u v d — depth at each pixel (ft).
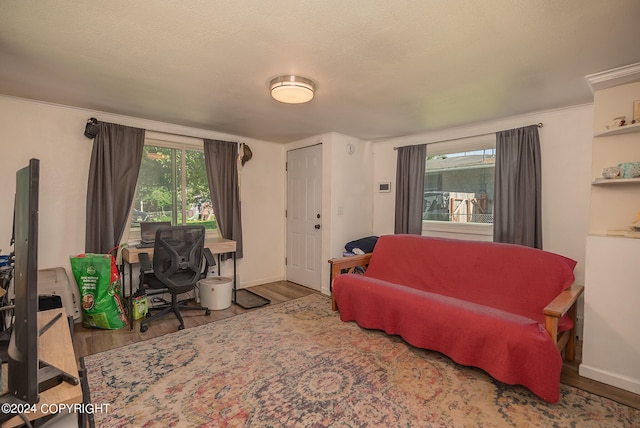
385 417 5.35
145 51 5.87
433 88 7.72
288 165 14.67
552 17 4.78
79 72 6.81
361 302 8.83
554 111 9.38
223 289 10.78
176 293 9.28
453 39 5.42
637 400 5.90
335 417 5.34
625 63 6.30
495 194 10.26
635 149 6.62
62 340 3.54
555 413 5.50
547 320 5.87
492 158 10.82
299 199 14.12
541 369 5.62
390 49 5.77
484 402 5.80
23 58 6.15
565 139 9.23
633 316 6.18
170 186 11.62
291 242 14.62
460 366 7.03
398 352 7.66
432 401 5.80
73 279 9.42
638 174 6.37
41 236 9.05
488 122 10.77
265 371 6.78
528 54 5.96
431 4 4.47
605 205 6.91
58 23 4.96
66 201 9.38
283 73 6.82
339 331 8.88
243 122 11.02
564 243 9.30
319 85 7.52
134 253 9.30
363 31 5.17
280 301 11.75
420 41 5.49
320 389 6.14
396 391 6.10
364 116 10.19
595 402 5.83
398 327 7.96
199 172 12.34
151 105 9.13
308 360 7.25
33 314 2.33
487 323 6.37
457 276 8.90
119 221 10.03
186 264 9.21
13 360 2.44
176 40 5.47
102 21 4.90
